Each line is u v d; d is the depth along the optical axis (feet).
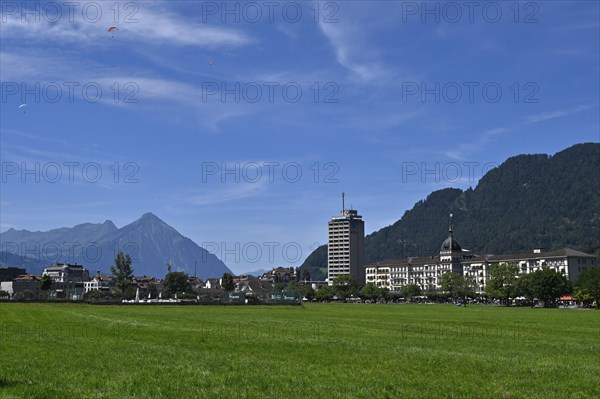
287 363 125.80
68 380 101.81
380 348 160.86
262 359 132.67
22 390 92.02
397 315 415.44
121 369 114.93
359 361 130.93
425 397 89.61
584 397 91.56
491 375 111.34
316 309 565.94
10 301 594.24
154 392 91.20
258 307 592.19
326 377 106.93
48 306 549.54
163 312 419.33
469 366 123.75
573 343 185.47
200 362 125.59
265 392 92.27
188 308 531.91
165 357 134.31
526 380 105.40
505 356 144.56
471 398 89.56
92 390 92.84
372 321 315.99
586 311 564.71
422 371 116.16
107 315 358.43
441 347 166.20
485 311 547.08
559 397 91.04
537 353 153.28
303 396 89.35
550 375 112.47
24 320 292.20
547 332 236.84
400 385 99.50
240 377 105.40
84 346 159.02
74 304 593.01
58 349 150.20
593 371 118.83
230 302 646.33
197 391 92.17
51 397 87.97
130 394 90.22
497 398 89.86
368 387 96.99
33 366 118.21
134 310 458.50
